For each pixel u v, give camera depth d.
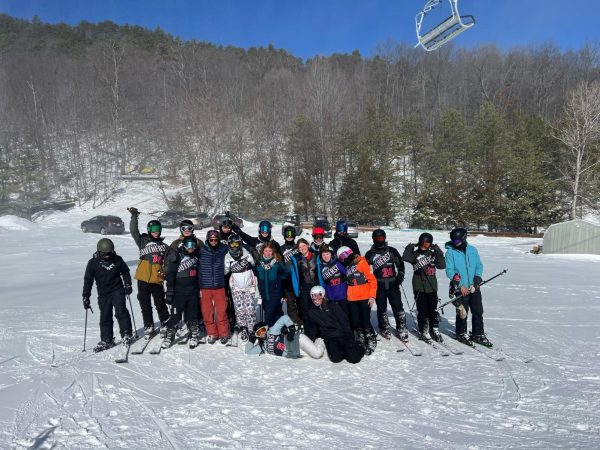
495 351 6.37
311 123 47.69
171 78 73.06
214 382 5.36
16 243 24.70
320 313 6.11
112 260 6.60
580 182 37.78
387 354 6.35
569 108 36.91
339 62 90.19
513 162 39.16
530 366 5.81
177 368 5.83
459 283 6.65
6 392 5.05
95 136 62.03
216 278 6.68
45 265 16.64
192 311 6.68
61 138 61.94
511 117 60.28
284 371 5.71
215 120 48.81
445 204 40.22
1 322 8.30
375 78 76.06
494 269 15.46
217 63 76.06
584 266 16.36
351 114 57.62
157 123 65.56
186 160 51.41
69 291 11.60
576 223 20.06
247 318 6.69
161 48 96.12
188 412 4.52
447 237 30.02
